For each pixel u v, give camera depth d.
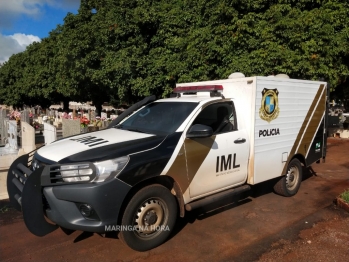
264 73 9.09
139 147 3.57
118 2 12.99
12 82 36.97
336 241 3.98
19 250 3.73
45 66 26.14
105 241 3.95
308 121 6.00
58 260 3.50
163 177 3.79
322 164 8.95
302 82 5.71
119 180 3.27
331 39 9.09
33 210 3.24
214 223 4.55
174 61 10.98
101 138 3.92
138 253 3.66
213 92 4.75
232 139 4.50
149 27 12.18
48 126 8.38
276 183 5.71
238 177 4.68
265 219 4.72
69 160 3.29
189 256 3.60
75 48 13.66
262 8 9.85
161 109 4.66
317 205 5.38
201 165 4.09
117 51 12.53
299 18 8.95
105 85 13.98
